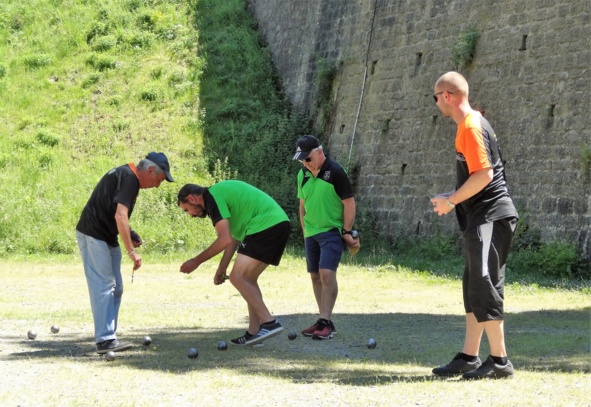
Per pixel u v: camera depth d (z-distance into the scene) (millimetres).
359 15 28031
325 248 8750
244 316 10492
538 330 9516
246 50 32594
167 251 21594
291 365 6945
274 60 32688
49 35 32406
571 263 17438
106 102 29766
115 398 5555
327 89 29047
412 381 6176
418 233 23203
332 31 29484
